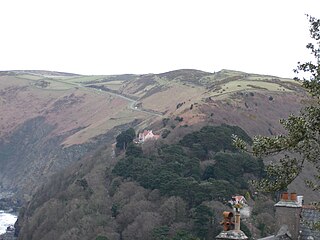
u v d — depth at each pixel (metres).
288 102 167.88
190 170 107.75
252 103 158.75
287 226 30.05
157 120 170.25
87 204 105.06
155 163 112.56
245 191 95.69
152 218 90.56
